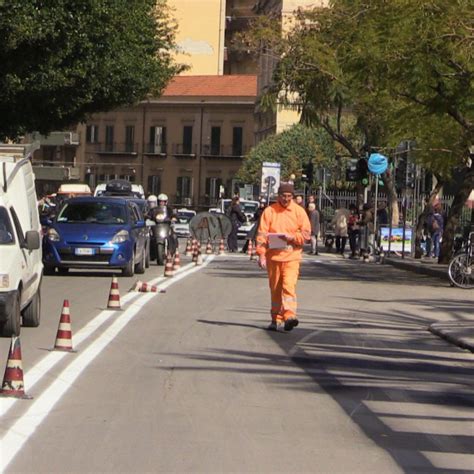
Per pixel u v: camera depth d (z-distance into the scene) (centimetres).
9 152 2922
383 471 1152
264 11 12069
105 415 1409
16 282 2075
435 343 2334
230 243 6656
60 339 1983
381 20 4091
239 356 1997
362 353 2122
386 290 3756
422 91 4162
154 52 5675
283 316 2392
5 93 4162
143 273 4188
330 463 1183
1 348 1981
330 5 5688
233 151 14362
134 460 1170
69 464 1146
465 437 1348
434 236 5984
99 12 4078
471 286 3906
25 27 3675
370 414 1480
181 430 1329
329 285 3919
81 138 15050
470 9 3856
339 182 9644
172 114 14662
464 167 5362
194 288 3531
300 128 11044
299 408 1505
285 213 2384
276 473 1130
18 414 1394
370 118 6234
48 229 3816
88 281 3628
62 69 4200
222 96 14362
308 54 5722
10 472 1108
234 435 1310
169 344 2123
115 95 5144
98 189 7425
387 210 6688
